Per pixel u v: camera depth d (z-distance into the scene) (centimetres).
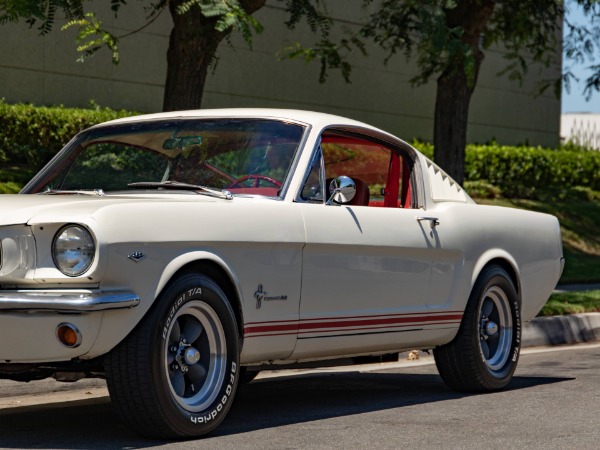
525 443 598
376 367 1017
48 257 553
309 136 699
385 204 810
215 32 1221
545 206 2536
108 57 2042
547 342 1234
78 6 1099
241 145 697
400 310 741
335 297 687
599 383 882
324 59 1497
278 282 645
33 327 543
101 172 718
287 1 1341
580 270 1917
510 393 827
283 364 708
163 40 2123
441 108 1659
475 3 1527
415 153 805
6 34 1905
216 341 612
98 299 541
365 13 2438
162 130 726
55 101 1975
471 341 809
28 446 589
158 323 570
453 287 795
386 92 2536
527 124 2914
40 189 732
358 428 650
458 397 809
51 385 839
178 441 595
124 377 567
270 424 667
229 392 618
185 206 596
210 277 614
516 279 867
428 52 1362
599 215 2581
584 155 2781
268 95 2303
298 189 673
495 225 844
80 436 621
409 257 748
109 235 550
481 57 1612
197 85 1247
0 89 1898
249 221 626
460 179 1658
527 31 1703
